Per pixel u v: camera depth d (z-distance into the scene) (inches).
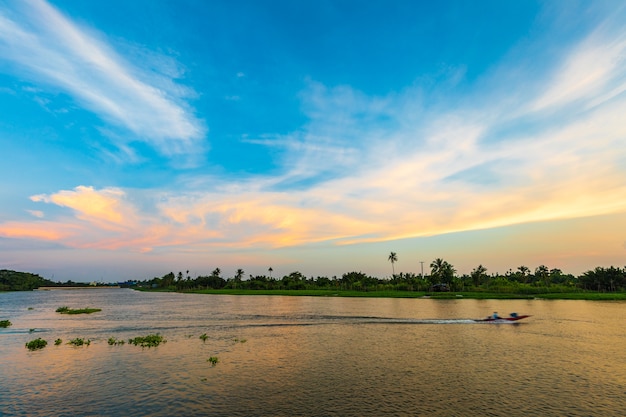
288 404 877.2
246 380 1072.8
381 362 1293.1
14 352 1466.5
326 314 2957.7
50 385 1028.5
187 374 1137.4
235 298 5777.6
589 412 824.3
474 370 1181.1
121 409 847.7
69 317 2864.2
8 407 863.1
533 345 1596.9
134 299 5964.6
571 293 5103.3
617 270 5693.9
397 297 5098.4
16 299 6205.7
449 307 3479.3
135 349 1528.1
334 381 1061.8
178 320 2615.7
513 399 908.0
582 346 1571.1
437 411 831.7
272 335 1910.7
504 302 4040.4
